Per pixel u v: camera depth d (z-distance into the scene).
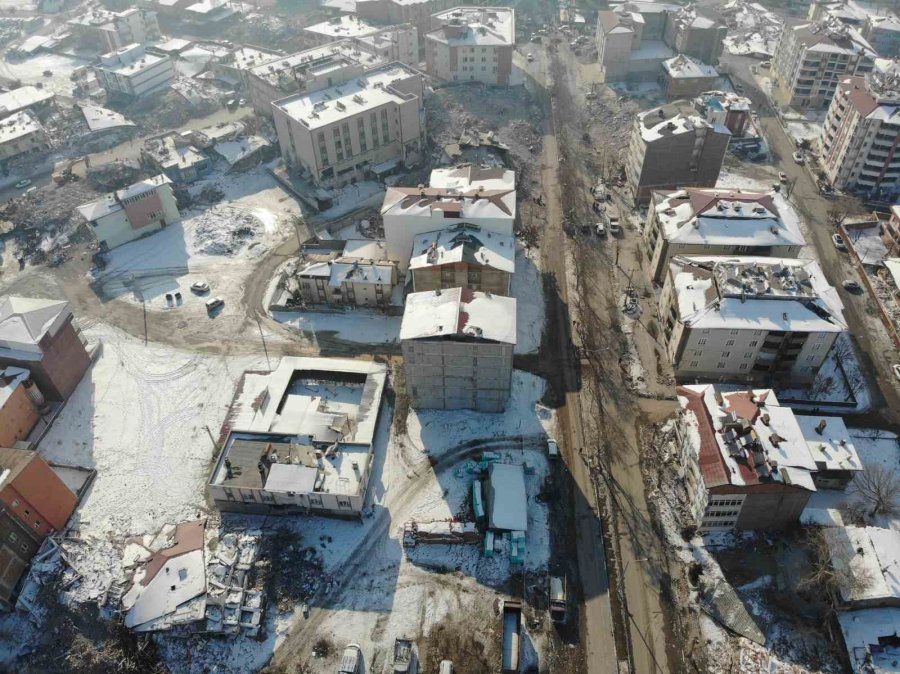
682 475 97.75
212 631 83.62
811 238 148.00
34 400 110.12
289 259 143.75
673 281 115.19
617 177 168.12
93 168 170.25
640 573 89.25
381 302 130.50
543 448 104.81
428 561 91.25
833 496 96.50
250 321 129.38
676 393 109.25
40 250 148.25
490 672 80.12
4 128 184.62
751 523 91.06
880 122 151.50
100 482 101.88
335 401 111.62
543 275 137.75
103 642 83.50
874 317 127.94
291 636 84.06
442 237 125.19
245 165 174.25
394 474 101.50
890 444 104.62
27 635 85.12
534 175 169.62
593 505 97.06
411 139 171.12
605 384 114.75
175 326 128.62
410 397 109.50
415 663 80.94
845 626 79.94
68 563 89.50
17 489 86.94
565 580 88.19
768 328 104.62
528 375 116.69
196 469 103.25
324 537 93.88
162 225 153.62
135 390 116.00
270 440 100.62
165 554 88.81
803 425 98.56
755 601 85.56
